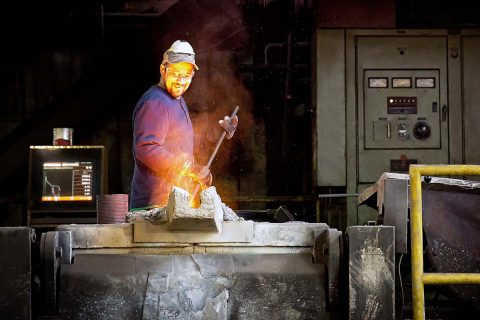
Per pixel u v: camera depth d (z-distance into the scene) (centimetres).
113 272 478
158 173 573
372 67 1002
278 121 1166
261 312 474
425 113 1003
